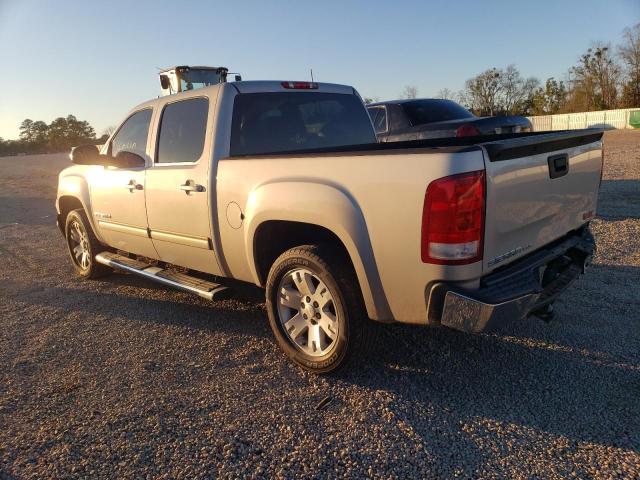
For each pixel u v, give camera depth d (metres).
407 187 2.90
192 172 4.23
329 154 3.31
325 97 4.98
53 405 3.36
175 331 4.48
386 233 3.02
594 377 3.36
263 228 3.78
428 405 3.16
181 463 2.74
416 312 3.07
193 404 3.30
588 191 3.85
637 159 15.38
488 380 3.41
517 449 2.73
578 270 3.69
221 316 4.78
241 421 3.09
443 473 2.58
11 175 25.72
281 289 3.71
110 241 5.68
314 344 3.59
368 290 3.19
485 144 2.81
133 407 3.29
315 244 3.52
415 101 9.41
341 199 3.18
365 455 2.74
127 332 4.52
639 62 58.38
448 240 2.79
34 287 6.02
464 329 2.86
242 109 4.30
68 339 4.43
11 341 4.43
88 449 2.89
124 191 5.08
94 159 5.12
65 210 6.52
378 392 3.33
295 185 3.41
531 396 3.20
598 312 4.32
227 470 2.68
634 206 8.34
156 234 4.79
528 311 3.05
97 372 3.79
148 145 4.85
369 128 5.36
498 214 2.90
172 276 4.75
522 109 68.88
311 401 3.27
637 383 3.26
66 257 7.49
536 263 3.23
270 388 3.45
